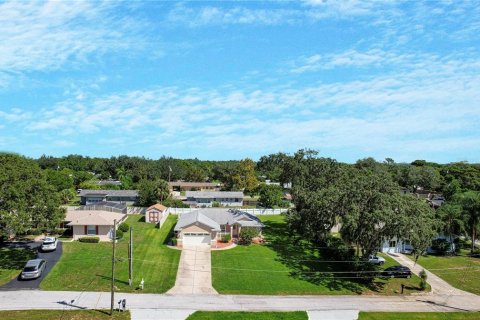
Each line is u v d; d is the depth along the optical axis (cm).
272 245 7044
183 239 6781
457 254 7450
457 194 8094
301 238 7525
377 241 5553
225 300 4788
